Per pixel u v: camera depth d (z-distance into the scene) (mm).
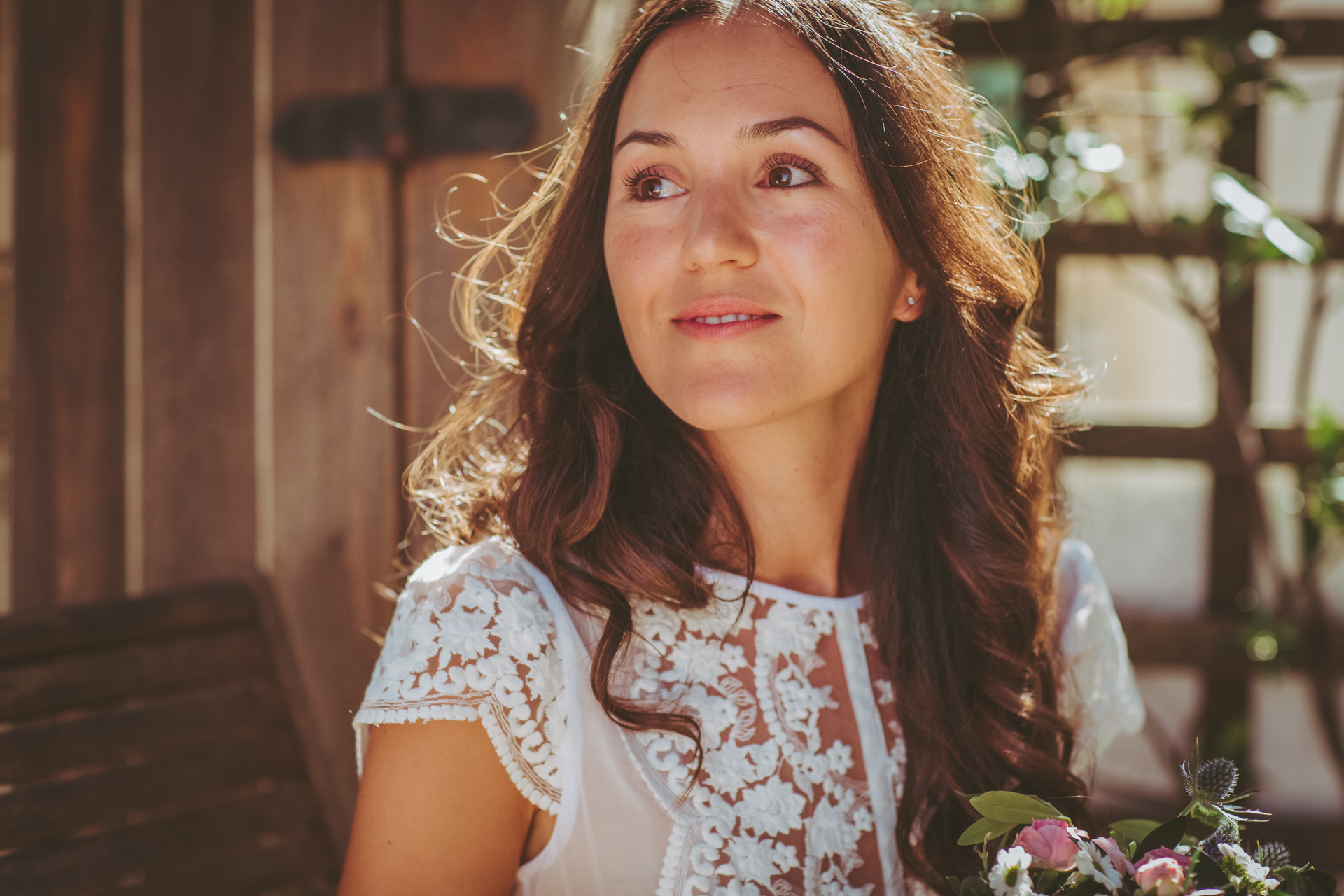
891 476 1198
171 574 1760
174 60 1739
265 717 1582
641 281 992
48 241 1773
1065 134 2221
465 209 1671
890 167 1021
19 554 1789
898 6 1192
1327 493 2303
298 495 1720
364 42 1681
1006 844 948
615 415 1086
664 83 1002
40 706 1369
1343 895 2504
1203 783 881
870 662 1157
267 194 1732
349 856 959
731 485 1104
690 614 1080
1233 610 2605
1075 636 1331
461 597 1007
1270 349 3033
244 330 1745
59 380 1779
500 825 975
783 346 971
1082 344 3154
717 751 1035
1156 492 2693
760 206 976
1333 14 2447
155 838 1423
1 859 1301
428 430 1282
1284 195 2852
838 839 1058
